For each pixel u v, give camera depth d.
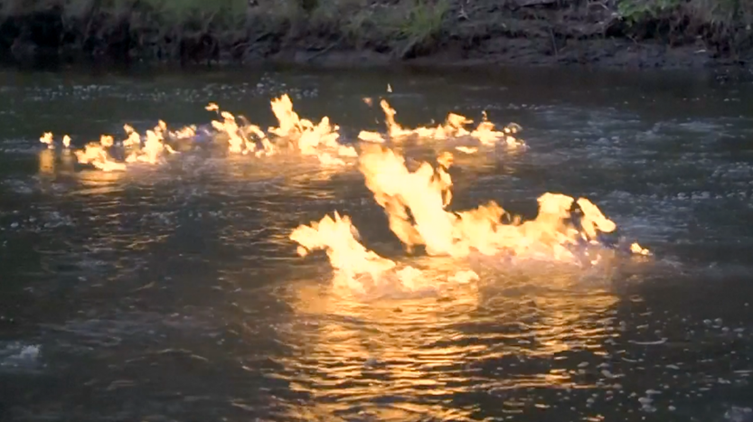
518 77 22.50
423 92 20.19
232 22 26.69
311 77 22.81
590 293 7.77
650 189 11.27
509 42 25.75
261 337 6.89
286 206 10.45
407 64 25.30
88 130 15.52
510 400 5.96
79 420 5.73
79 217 9.99
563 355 6.61
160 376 6.29
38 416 5.77
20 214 10.09
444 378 6.25
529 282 8.03
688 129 15.40
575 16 26.00
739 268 8.36
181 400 5.97
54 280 8.05
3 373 6.31
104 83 21.34
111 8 26.89
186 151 13.77
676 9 25.05
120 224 9.74
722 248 8.93
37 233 9.40
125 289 7.84
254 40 26.53
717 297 7.68
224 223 9.77
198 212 10.20
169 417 5.77
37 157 13.22
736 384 6.19
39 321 7.17
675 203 10.61
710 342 6.82
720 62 24.31
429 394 6.04
